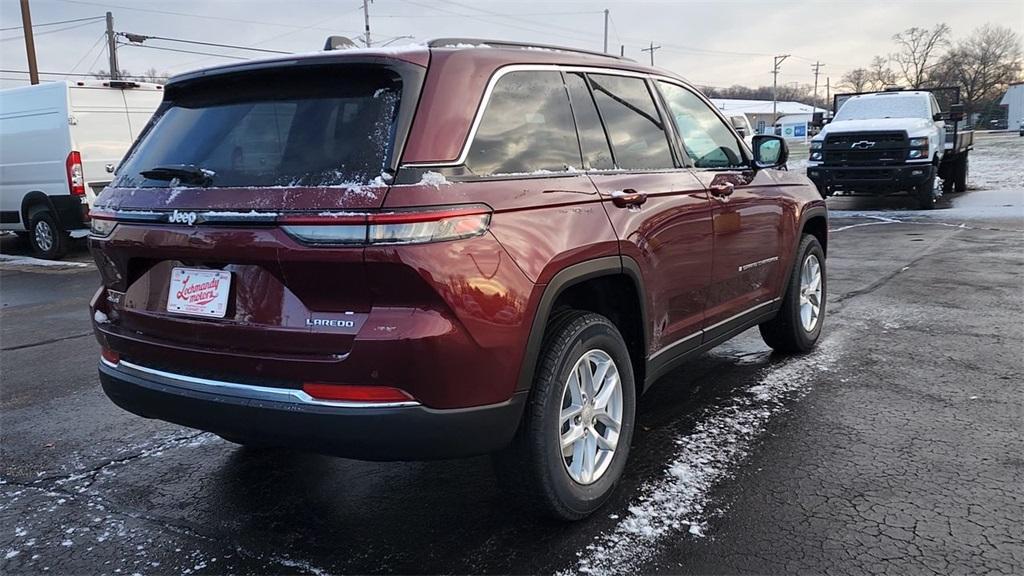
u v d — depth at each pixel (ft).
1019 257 29.76
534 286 8.84
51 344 21.67
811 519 9.86
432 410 8.11
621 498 10.64
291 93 9.25
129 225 9.50
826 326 19.95
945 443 12.16
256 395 8.50
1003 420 13.05
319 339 8.14
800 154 140.67
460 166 8.54
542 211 9.26
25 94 39.70
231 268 8.73
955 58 292.81
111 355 10.37
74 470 12.37
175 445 13.41
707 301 13.11
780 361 16.99
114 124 40.55
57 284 33.47
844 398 14.39
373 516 10.49
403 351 7.85
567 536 9.70
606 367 10.44
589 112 11.01
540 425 9.18
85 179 39.04
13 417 15.10
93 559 9.56
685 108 13.74
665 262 11.55
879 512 9.98
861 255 31.76
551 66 10.53
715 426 13.20
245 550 9.70
